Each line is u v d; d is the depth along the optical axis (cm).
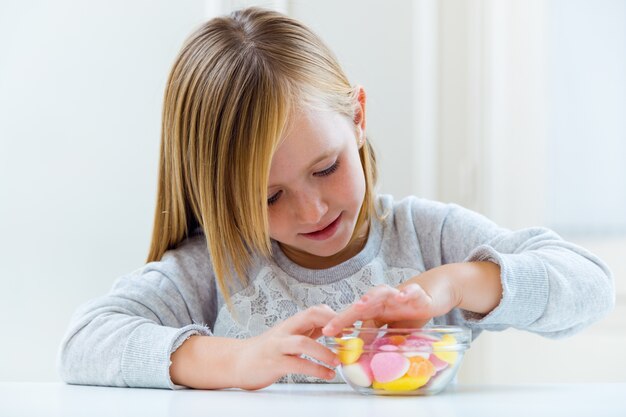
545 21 233
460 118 225
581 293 117
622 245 232
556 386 106
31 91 206
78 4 205
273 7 207
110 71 205
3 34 206
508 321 115
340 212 124
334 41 213
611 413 83
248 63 125
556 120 235
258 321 137
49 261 205
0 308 205
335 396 99
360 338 98
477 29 225
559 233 235
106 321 120
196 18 204
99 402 94
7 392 105
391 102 215
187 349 112
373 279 138
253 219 121
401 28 216
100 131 205
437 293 109
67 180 205
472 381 229
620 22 233
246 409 87
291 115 120
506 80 231
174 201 138
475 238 138
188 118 131
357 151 128
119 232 205
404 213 143
